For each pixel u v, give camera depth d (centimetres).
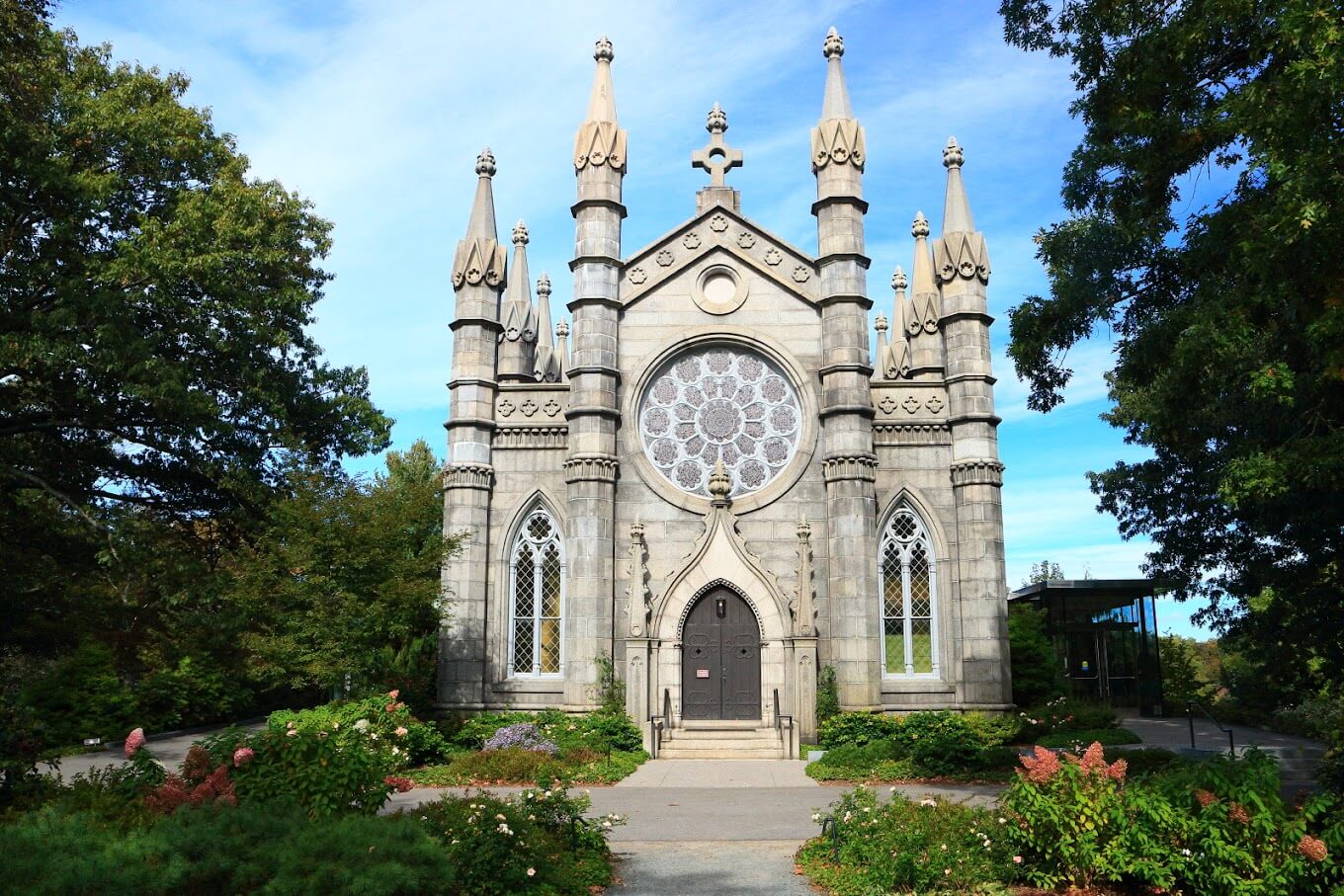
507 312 3588
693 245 3061
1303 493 2083
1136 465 3394
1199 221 1623
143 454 3102
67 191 2577
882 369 4206
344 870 891
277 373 2961
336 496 2575
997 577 2769
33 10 2366
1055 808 1127
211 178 2981
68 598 3297
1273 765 1088
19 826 963
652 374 3005
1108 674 4381
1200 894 1045
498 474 2955
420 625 2814
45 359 2430
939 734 2356
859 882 1159
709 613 2844
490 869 1099
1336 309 1261
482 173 3130
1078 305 1836
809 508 2877
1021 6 1845
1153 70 1627
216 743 1314
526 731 2511
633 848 1464
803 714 2659
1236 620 3117
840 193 2967
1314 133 1291
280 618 2473
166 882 873
